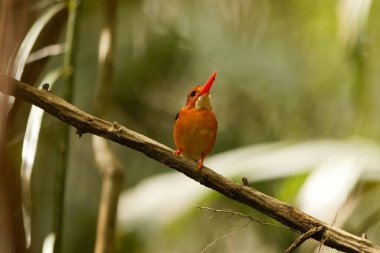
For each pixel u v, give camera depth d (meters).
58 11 6.24
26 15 2.73
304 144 8.84
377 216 8.95
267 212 5.10
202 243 12.24
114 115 14.45
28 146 5.57
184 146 6.59
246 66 15.00
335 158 8.13
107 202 6.28
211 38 14.84
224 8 14.77
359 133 8.95
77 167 14.37
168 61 14.58
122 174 6.44
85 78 14.16
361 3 7.05
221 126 14.60
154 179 10.24
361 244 5.03
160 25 14.27
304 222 5.05
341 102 14.96
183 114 6.55
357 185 7.71
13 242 2.33
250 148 9.24
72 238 13.84
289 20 15.03
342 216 7.41
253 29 15.02
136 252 10.52
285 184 8.55
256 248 12.58
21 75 5.88
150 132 14.61
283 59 15.30
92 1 12.05
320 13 14.66
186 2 14.48
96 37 14.34
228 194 5.14
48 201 12.63
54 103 4.80
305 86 15.20
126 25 14.21
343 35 7.22
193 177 5.18
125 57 14.41
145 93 14.62
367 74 8.13
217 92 14.84
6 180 2.34
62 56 12.98
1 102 2.33
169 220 8.88
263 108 14.91
